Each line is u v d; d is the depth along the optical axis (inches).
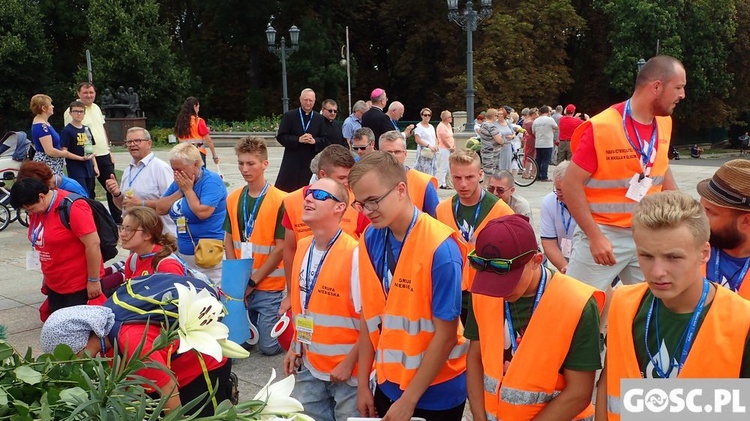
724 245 114.0
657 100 158.6
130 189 269.6
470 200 178.7
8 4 1510.8
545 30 1451.8
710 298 85.4
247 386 193.9
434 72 1660.9
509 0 1513.3
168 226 255.6
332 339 137.4
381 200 113.6
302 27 1553.9
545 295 98.8
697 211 81.7
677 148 1542.8
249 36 1630.2
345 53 1596.9
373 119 405.1
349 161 186.7
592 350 97.1
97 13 1521.9
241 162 211.5
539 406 100.0
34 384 71.5
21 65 1539.1
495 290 96.3
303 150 366.3
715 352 83.1
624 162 161.9
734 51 1498.5
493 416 104.5
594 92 1592.0
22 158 442.0
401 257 117.5
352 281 134.6
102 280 214.1
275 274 212.4
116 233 218.1
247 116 1617.9
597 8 1528.1
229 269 199.9
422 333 117.3
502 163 624.4
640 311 89.4
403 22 1679.4
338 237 138.6
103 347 108.1
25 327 246.8
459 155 175.0
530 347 99.0
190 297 75.9
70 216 200.5
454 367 125.3
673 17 1384.1
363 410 129.3
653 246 81.6
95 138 412.2
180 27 1804.9
